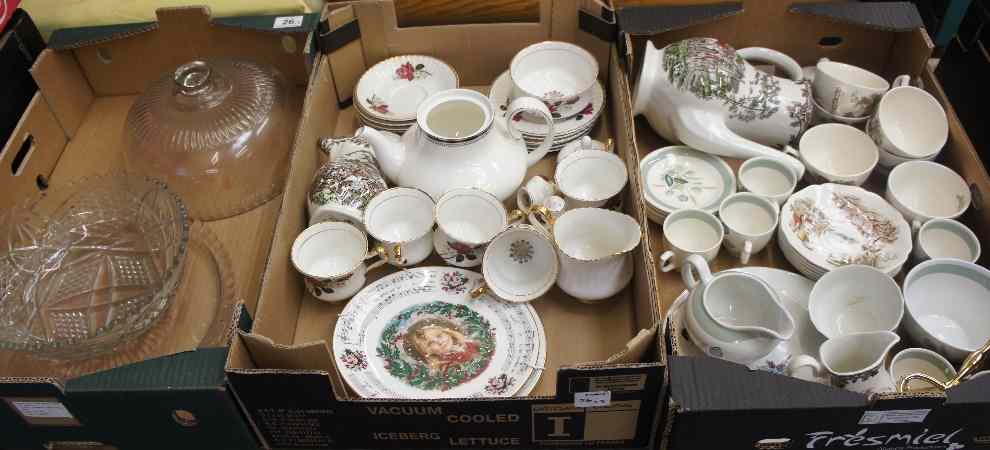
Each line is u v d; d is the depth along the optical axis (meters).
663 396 0.81
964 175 1.07
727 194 1.09
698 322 0.89
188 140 1.13
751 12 1.20
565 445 0.90
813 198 1.06
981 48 1.14
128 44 1.24
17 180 1.13
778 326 0.88
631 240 0.97
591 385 0.79
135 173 1.14
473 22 1.29
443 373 0.95
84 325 0.99
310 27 1.17
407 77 1.26
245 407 0.84
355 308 1.00
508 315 0.99
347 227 1.03
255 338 0.83
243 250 1.09
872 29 1.20
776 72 1.23
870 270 0.94
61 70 1.22
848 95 1.13
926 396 0.75
